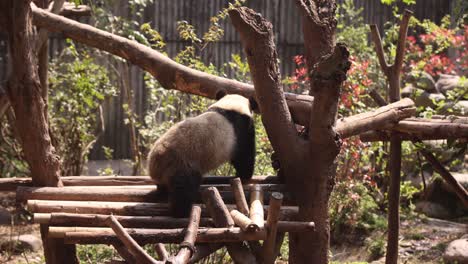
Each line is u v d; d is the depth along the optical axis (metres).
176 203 5.46
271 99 5.75
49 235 5.04
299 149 5.73
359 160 10.12
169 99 10.73
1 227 10.10
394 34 12.16
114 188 6.00
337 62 5.11
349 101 9.69
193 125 5.85
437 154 11.10
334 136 5.53
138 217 5.36
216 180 6.43
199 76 7.06
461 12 8.59
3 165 11.39
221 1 14.16
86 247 8.77
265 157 9.48
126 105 11.73
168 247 7.46
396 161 7.82
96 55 12.85
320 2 6.08
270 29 5.65
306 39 6.02
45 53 9.23
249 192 5.87
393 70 8.02
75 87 11.19
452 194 11.00
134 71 13.77
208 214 5.54
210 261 7.65
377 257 9.54
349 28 12.55
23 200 5.85
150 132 10.96
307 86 11.04
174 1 13.95
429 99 11.25
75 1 7.13
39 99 5.84
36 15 7.31
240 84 6.98
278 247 5.55
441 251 9.42
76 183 6.45
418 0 14.91
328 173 5.73
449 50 14.37
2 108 8.09
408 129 7.21
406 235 10.05
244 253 5.18
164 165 5.62
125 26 11.22
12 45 5.75
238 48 14.16
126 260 5.00
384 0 9.68
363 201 10.34
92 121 13.02
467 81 10.58
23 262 8.72
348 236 10.05
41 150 5.94
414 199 11.35
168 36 14.00
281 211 5.56
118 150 14.00
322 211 5.78
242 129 6.29
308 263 5.79
